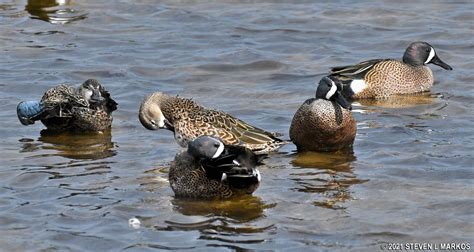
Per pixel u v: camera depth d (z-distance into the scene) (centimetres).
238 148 1394
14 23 2417
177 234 1270
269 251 1219
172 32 2369
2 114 1805
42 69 2091
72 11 2509
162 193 1410
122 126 1756
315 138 1597
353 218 1320
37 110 1695
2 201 1380
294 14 2492
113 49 2241
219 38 2325
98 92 1708
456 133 1692
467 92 1981
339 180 1466
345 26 2412
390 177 1477
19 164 1536
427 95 1988
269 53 2225
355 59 2200
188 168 1386
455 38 2322
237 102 1894
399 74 1991
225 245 1235
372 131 1711
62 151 1608
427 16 2473
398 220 1316
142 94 1947
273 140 1577
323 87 1606
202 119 1588
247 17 2473
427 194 1408
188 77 2062
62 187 1433
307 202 1377
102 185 1442
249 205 1366
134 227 1292
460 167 1516
